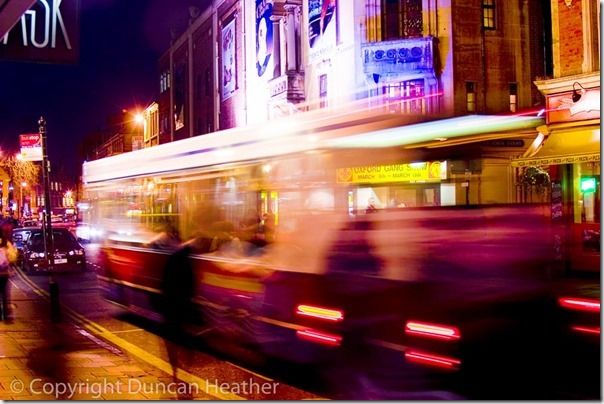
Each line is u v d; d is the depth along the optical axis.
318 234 7.81
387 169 7.50
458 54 23.27
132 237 13.21
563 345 5.85
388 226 6.88
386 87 23.27
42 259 23.52
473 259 6.29
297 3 28.25
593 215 17.00
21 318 13.66
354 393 7.16
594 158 15.95
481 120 7.61
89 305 15.66
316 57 26.84
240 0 35.34
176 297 10.34
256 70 33.22
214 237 10.02
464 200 7.54
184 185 11.01
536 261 6.14
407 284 6.62
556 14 18.94
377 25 24.08
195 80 44.97
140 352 10.03
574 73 18.39
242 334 9.20
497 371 6.04
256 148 9.12
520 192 8.33
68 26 7.64
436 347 6.30
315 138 8.09
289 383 8.02
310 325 7.81
